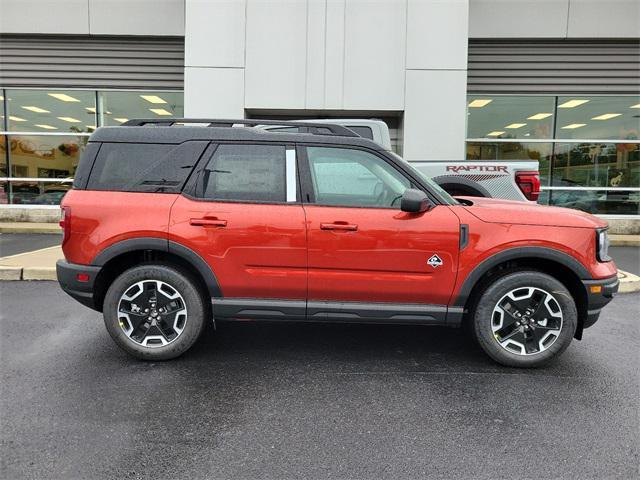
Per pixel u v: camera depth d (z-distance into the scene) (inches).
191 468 99.6
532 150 480.1
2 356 159.5
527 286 147.1
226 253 148.4
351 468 100.0
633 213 484.7
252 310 152.3
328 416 121.6
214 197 151.0
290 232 146.9
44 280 272.2
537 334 149.3
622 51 463.5
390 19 422.6
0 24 466.0
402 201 141.5
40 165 500.7
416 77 426.0
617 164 482.0
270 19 423.8
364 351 168.1
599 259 147.9
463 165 272.2
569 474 98.3
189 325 153.0
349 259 147.0
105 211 149.5
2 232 452.8
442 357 162.7
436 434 113.3
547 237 144.5
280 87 427.8
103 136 154.6
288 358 160.6
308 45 424.8
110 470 98.6
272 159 151.6
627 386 139.5
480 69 468.1
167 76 478.3
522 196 268.4
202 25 425.1
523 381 142.9
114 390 134.9
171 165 152.2
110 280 161.6
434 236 145.5
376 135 256.5
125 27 466.0
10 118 494.3
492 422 119.0
